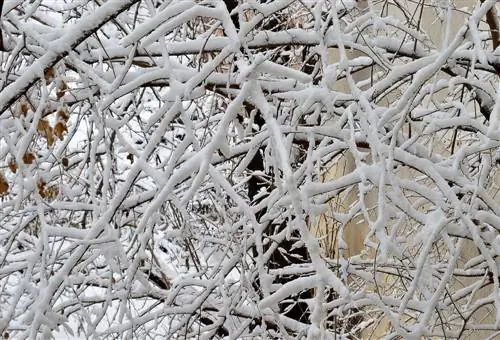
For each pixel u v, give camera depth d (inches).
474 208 161.6
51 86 160.6
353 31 187.2
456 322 226.4
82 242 147.8
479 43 131.6
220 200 174.1
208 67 148.1
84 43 165.3
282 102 190.5
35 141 170.4
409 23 172.9
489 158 167.5
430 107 220.4
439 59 136.4
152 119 159.2
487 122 184.5
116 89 154.3
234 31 142.2
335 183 151.6
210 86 175.9
